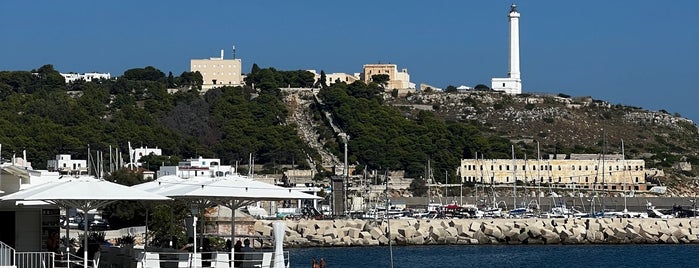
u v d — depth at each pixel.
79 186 65.44
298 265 151.50
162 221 112.81
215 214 157.88
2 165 73.31
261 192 73.19
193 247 77.38
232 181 74.94
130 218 141.00
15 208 74.44
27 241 75.75
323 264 96.81
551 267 162.75
